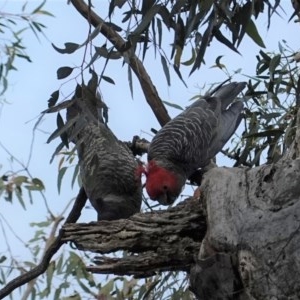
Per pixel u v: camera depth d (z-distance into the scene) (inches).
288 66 426.3
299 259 278.8
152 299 451.5
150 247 316.2
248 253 288.7
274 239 283.6
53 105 331.9
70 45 323.9
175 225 315.6
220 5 330.0
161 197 423.8
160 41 342.0
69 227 321.4
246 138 431.8
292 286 279.3
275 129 415.2
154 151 442.0
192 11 328.2
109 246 315.6
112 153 415.8
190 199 325.4
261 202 292.4
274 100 427.8
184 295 442.9
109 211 401.1
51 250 358.3
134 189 418.3
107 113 338.0
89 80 329.7
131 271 319.9
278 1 333.1
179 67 378.3
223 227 297.7
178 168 438.6
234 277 295.4
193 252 314.2
